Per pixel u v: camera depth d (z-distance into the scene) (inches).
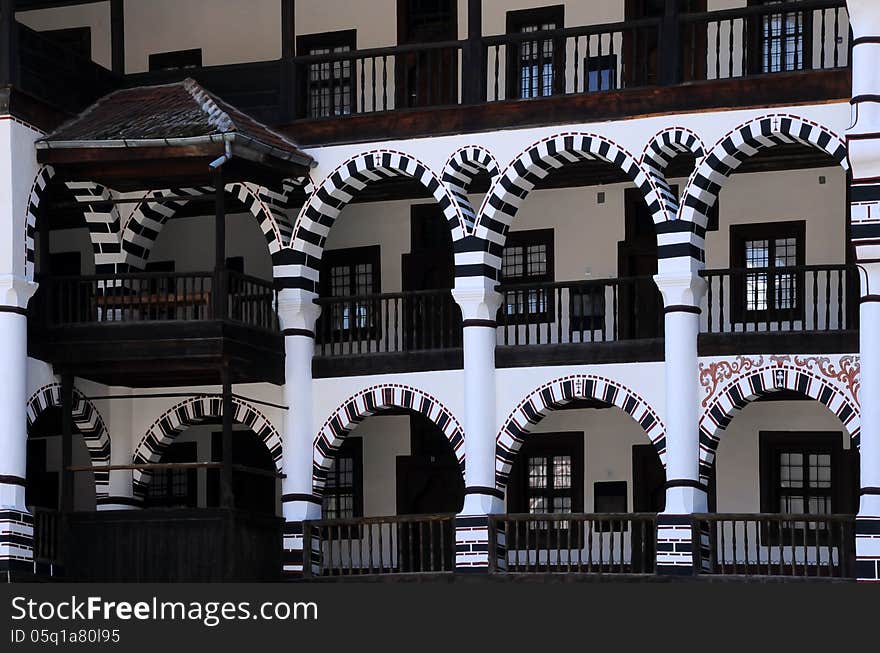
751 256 1473.9
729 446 1467.8
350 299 1456.7
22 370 1374.3
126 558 1393.9
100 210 1487.5
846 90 1327.5
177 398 1489.9
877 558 1279.5
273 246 1453.0
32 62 1392.7
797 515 1312.7
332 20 1552.7
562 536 1494.8
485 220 1400.1
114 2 1494.8
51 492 1610.5
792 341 1347.2
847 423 1332.4
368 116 1429.6
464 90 1411.2
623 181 1503.4
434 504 1533.0
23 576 1360.7
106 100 1457.9
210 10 1578.5
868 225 1284.4
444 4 1535.4
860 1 1283.2
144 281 1504.7
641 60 1471.5
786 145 1425.9
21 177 1376.7
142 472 1498.5
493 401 1401.3
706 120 1355.8
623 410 1434.5
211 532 1382.9
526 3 1512.1
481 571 1375.5
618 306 1476.4
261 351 1429.6
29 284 1378.0
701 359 1359.5
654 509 1483.8
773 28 1451.8
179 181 1413.6
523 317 1514.5
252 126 1429.6
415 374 1427.2
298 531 1430.9
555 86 1464.1
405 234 1547.7
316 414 1449.3
